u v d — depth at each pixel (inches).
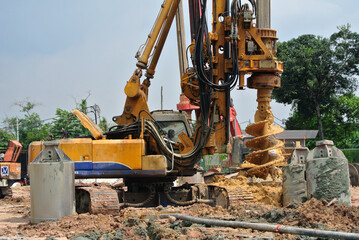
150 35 719.7
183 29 1016.9
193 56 620.4
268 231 394.9
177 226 442.9
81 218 504.1
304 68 2186.3
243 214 494.6
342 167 500.7
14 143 948.0
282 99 2292.1
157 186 652.1
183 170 649.0
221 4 660.1
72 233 447.2
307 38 2359.7
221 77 655.1
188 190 663.1
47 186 507.8
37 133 2539.4
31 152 610.2
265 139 741.9
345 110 2386.8
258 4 701.9
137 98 706.8
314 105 2311.8
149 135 639.1
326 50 2215.8
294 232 372.2
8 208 780.0
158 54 745.0
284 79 2226.9
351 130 2380.7
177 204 647.8
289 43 2333.9
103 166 605.3
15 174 940.6
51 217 506.9
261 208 536.4
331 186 497.4
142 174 603.8
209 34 654.5
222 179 693.3
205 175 802.8
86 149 607.5
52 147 521.3
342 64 2237.9
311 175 507.8
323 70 2203.5
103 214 549.6
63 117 2139.5
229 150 652.1
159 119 676.7
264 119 721.6
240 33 669.3
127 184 668.7
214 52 660.1
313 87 2251.5
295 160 589.3
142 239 399.2
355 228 397.1
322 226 406.3
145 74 742.5
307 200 529.0
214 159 1310.3
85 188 577.9
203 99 613.3
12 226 540.7
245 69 665.6
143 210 564.4
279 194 617.6
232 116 947.3
